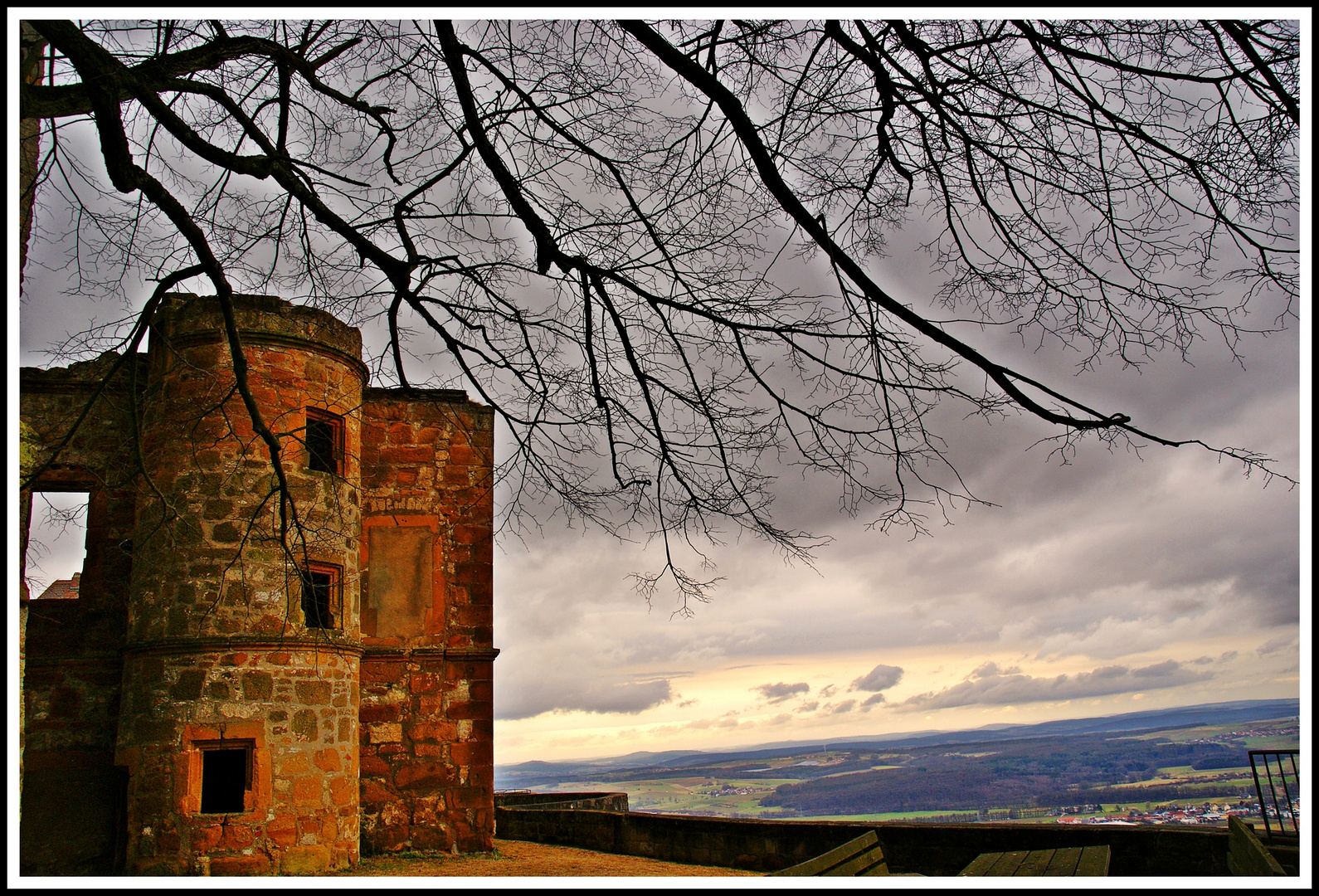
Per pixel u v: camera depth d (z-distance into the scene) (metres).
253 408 6.35
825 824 11.79
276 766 11.68
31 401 14.01
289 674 12.05
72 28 4.88
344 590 13.16
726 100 5.22
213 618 11.78
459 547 15.79
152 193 5.45
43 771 12.39
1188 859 8.12
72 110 5.61
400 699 14.93
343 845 12.27
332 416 13.44
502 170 5.78
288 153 6.65
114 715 13.26
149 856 11.12
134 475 8.03
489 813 14.73
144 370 14.12
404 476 15.87
